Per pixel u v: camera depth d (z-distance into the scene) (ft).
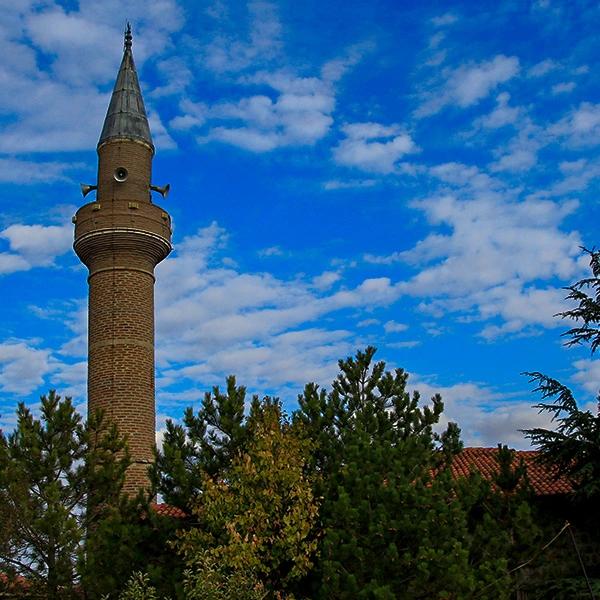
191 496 72.90
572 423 84.74
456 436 79.00
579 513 87.56
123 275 131.03
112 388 125.90
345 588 60.64
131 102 142.10
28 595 81.92
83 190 138.41
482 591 61.72
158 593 68.54
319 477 71.56
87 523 86.22
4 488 83.15
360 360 80.84
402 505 63.36
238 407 76.18
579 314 90.89
